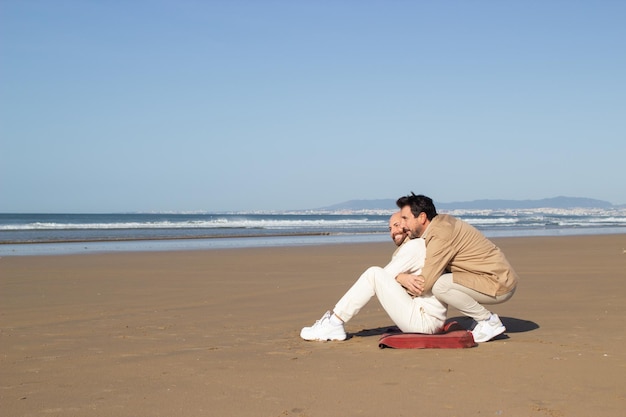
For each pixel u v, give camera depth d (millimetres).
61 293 8047
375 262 13445
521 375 3576
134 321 5832
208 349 4426
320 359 4059
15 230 35781
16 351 4363
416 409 2947
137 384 3426
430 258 4488
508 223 59406
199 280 9680
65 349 4434
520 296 7539
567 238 25062
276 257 15039
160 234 31234
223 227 43250
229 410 2949
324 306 6898
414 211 4691
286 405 3021
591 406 2982
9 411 2941
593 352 4227
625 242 21500
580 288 8289
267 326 5551
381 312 6426
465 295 4520
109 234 30828
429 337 4383
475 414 2867
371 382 3441
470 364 3867
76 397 3176
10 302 7199
